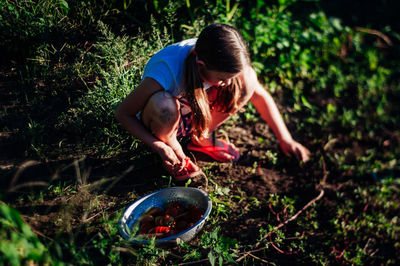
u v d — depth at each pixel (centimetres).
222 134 310
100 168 253
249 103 337
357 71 401
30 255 147
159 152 226
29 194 224
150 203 225
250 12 386
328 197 280
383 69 411
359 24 482
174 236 194
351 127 345
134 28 347
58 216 215
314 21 417
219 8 360
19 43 299
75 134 270
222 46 180
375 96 381
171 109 212
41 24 302
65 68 297
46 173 240
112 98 270
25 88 289
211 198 245
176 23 354
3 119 267
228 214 247
